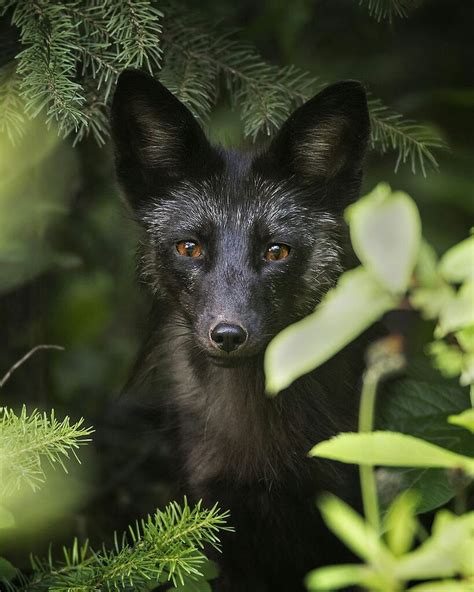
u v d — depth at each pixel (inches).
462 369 181.2
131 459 438.6
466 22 511.5
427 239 448.5
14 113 313.4
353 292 136.7
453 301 146.6
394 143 356.8
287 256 320.5
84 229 437.4
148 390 386.6
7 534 308.2
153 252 335.6
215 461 326.6
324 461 318.3
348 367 331.9
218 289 306.7
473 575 139.8
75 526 366.0
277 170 331.0
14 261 366.9
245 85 349.1
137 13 306.8
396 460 147.2
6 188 361.4
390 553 140.5
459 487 235.6
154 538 237.3
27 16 309.7
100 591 233.8
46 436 227.3
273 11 439.5
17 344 411.2
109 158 422.6
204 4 395.9
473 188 448.1
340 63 490.0
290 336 135.9
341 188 336.2
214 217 321.1
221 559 327.3
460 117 460.1
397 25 494.9
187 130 328.8
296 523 323.6
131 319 492.7
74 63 309.4
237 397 322.3
